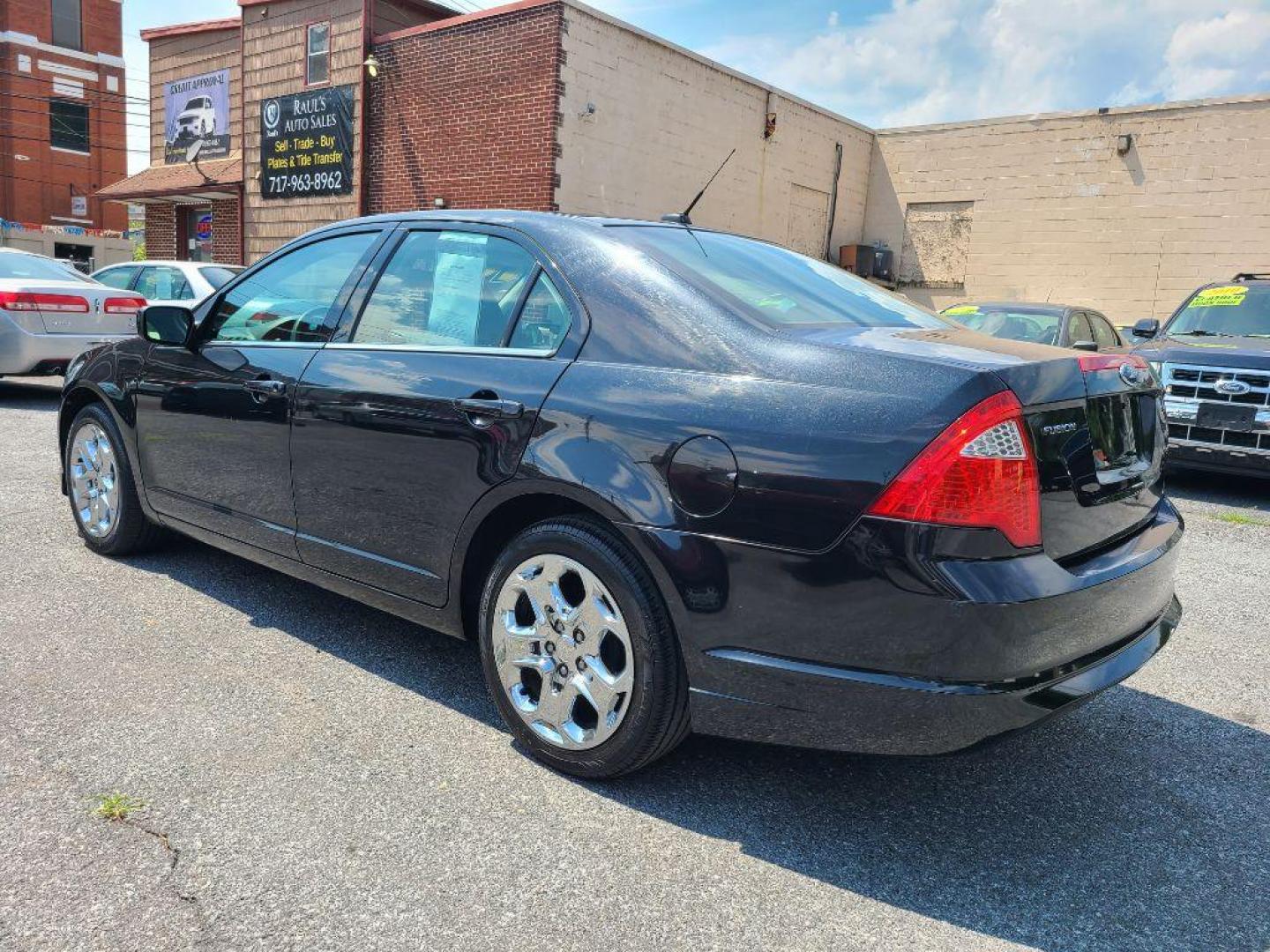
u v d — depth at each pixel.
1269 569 5.30
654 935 2.10
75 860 2.26
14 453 7.02
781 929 2.14
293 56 17.12
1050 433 2.32
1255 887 2.37
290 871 2.26
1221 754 3.08
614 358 2.70
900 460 2.17
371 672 3.44
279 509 3.56
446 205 14.95
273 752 2.82
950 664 2.16
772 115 17.12
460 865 2.32
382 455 3.14
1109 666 2.48
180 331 3.94
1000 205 18.06
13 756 2.71
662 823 2.55
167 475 4.11
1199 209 15.99
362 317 3.44
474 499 2.86
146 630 3.72
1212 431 7.13
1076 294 17.36
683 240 3.15
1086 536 2.45
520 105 13.77
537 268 3.01
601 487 2.54
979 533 2.15
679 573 2.41
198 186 18.84
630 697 2.56
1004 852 2.49
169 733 2.90
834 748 2.33
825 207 18.88
